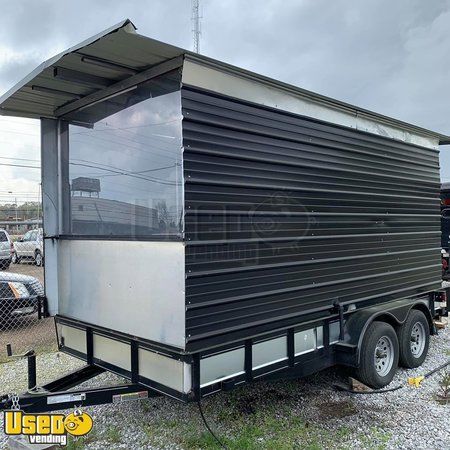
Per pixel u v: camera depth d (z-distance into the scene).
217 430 3.23
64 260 3.70
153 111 2.86
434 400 3.76
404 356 4.44
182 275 2.58
